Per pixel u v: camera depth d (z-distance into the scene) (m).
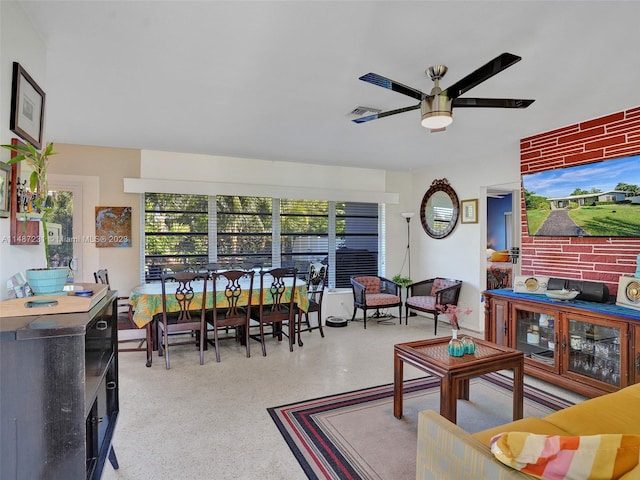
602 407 1.83
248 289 4.20
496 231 8.77
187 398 3.00
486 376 3.49
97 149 4.57
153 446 2.31
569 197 3.58
